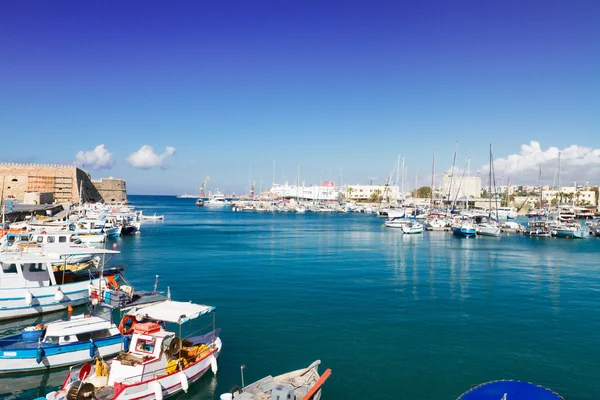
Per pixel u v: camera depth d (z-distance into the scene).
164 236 108.25
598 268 65.19
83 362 25.80
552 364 27.66
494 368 26.97
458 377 25.70
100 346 26.30
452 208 165.88
